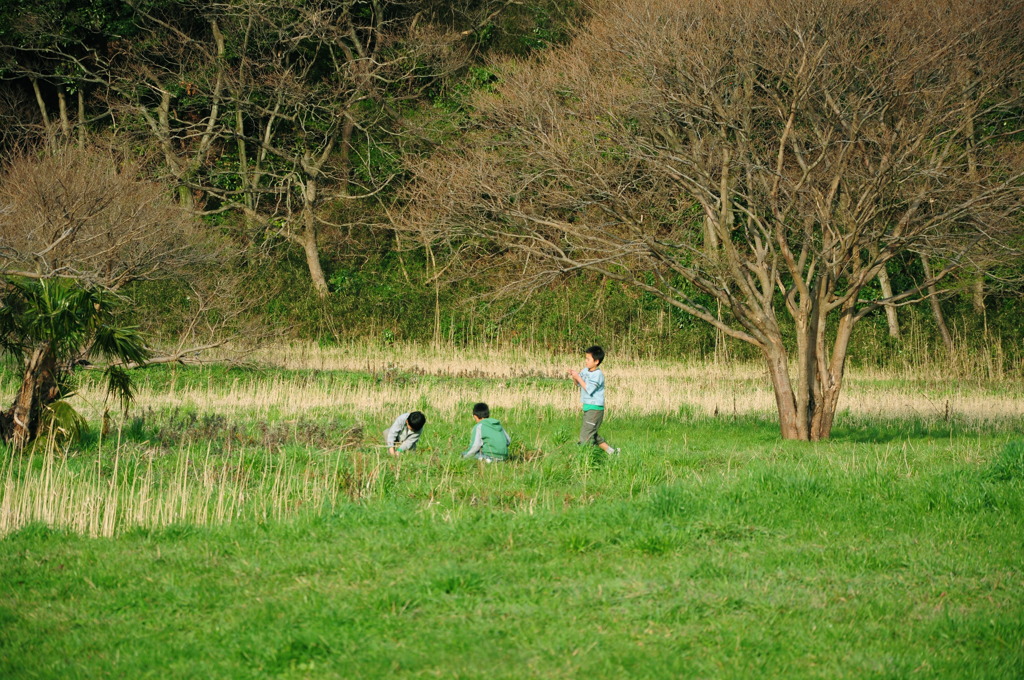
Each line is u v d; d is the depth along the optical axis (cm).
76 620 2309
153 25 12975
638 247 5625
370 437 5462
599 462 4481
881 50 5406
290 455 4578
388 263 13638
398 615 2294
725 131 5716
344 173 12888
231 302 9544
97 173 7644
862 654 2072
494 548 2864
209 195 13762
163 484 3806
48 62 13375
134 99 12562
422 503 3481
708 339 11138
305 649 2081
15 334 4788
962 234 5462
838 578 2594
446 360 10369
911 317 11362
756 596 2422
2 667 2025
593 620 2269
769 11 5428
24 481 3703
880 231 5528
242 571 2666
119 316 9256
